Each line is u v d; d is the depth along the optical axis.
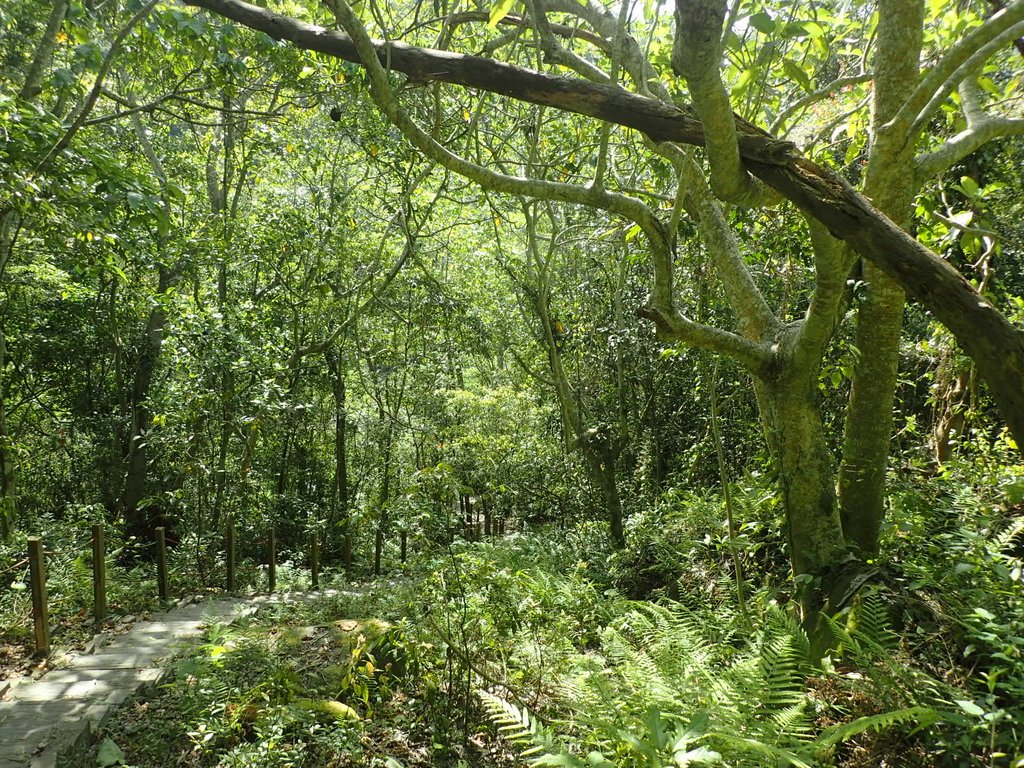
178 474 11.66
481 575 5.35
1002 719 3.13
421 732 4.40
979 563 4.13
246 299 12.03
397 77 5.96
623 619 5.69
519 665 4.92
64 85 6.25
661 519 8.52
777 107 5.57
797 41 4.32
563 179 7.45
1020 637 3.39
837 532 4.94
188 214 12.70
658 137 2.71
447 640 4.62
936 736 3.31
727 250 5.41
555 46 4.32
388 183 11.92
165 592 7.43
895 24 4.14
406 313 15.30
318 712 4.40
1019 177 6.87
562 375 8.94
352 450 16.59
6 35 8.13
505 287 15.29
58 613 6.43
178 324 10.12
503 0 2.61
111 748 3.87
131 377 14.92
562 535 10.61
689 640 4.70
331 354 14.59
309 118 12.02
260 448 13.63
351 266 13.95
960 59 3.25
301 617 6.71
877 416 4.78
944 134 6.71
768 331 5.15
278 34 3.13
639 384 12.02
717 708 3.55
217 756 3.98
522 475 13.20
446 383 14.80
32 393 14.38
